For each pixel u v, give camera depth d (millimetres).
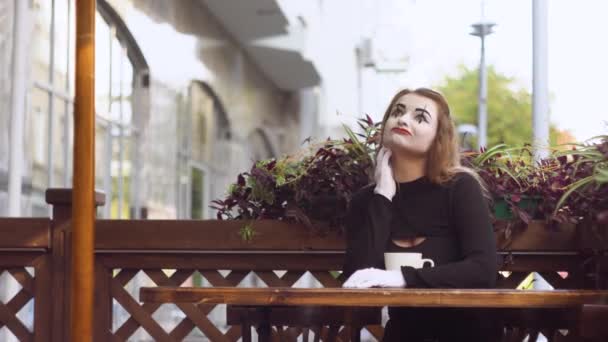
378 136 3332
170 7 10008
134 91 9102
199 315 3385
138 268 3406
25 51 6289
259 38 13391
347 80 17406
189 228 3346
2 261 3365
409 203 2756
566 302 2211
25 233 3332
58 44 7160
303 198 3314
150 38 9172
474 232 2650
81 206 2848
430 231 2721
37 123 6656
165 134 9898
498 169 3385
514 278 3438
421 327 2676
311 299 2236
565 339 3021
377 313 2787
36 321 3346
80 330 2842
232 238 3334
